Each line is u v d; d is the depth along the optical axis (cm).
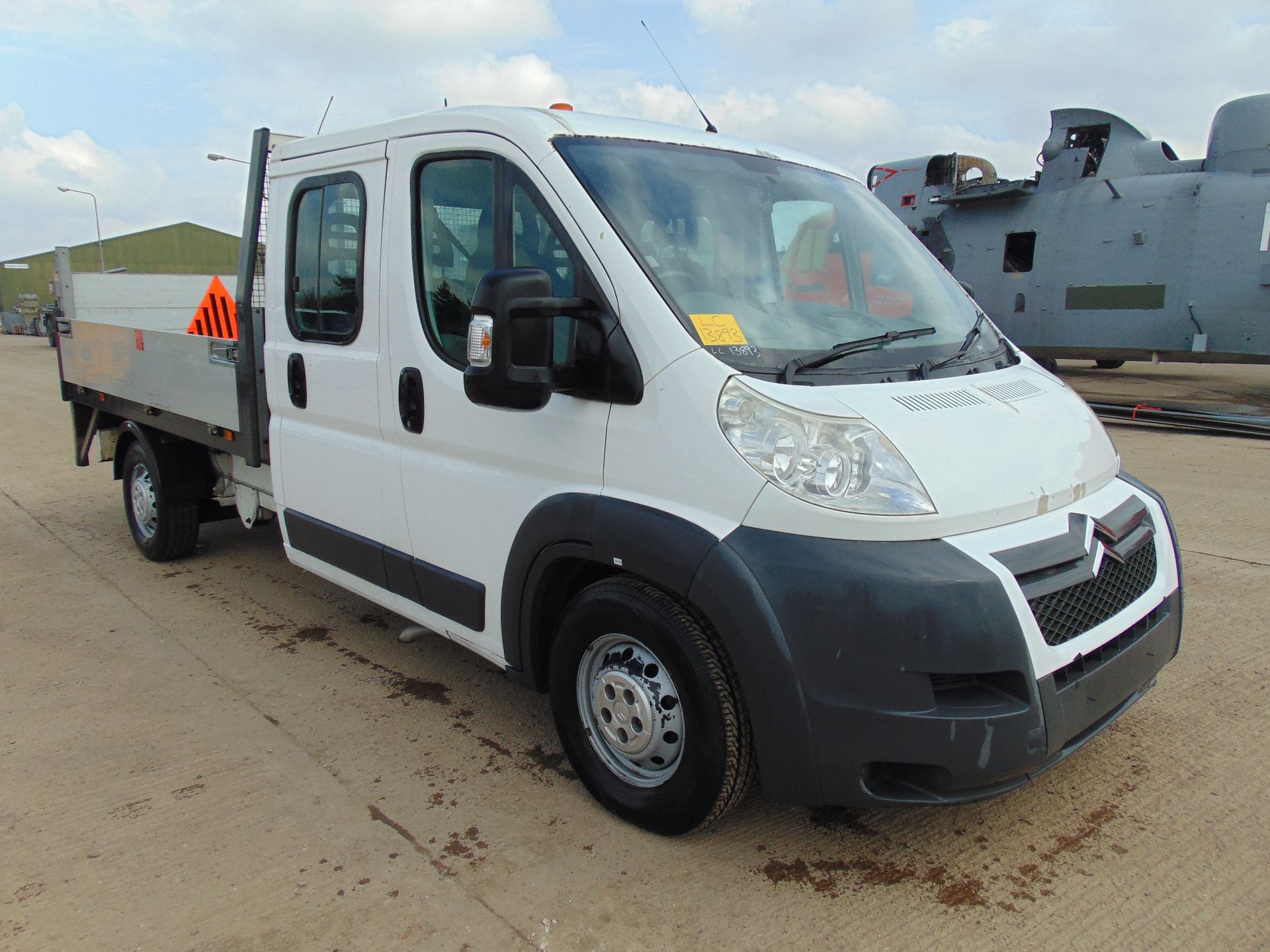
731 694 243
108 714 363
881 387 256
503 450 292
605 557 259
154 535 555
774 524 228
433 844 274
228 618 474
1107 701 244
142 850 271
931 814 288
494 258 291
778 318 272
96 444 932
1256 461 856
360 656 423
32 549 605
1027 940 232
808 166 353
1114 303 1295
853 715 221
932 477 228
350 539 371
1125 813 287
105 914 243
